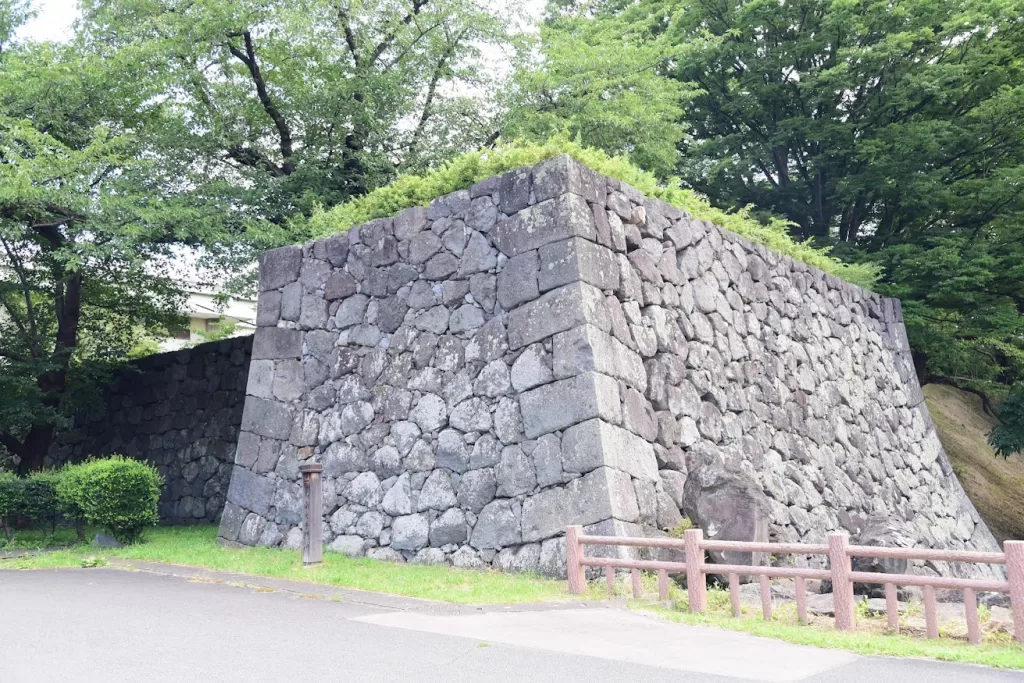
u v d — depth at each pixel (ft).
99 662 17.35
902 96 62.69
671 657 18.29
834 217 74.08
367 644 19.17
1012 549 19.31
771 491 35.99
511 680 16.43
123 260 50.96
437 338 33.27
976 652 18.66
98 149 45.11
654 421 31.17
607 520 26.86
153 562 32.30
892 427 49.88
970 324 61.62
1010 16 59.47
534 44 53.57
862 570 27.12
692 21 69.62
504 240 31.83
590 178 31.58
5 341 53.62
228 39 51.34
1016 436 59.67
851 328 49.14
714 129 75.77
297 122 55.88
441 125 56.70
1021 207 61.00
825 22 63.21
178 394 54.03
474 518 30.42
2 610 22.72
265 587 26.78
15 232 45.68
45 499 37.91
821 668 17.51
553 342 29.50
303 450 36.22
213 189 50.06
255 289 49.39
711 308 36.88
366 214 37.76
